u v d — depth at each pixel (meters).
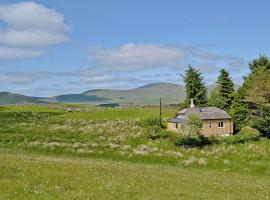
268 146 95.81
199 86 148.38
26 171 35.81
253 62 141.75
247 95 119.38
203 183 42.44
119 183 35.84
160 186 37.25
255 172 73.38
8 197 27.03
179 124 108.94
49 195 28.70
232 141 99.06
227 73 138.12
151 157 81.50
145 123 117.06
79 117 139.25
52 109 171.25
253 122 109.06
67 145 86.94
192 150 91.81
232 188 40.88
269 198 36.69
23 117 136.62
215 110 116.00
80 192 30.53
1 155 50.59
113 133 106.81
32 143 86.38
